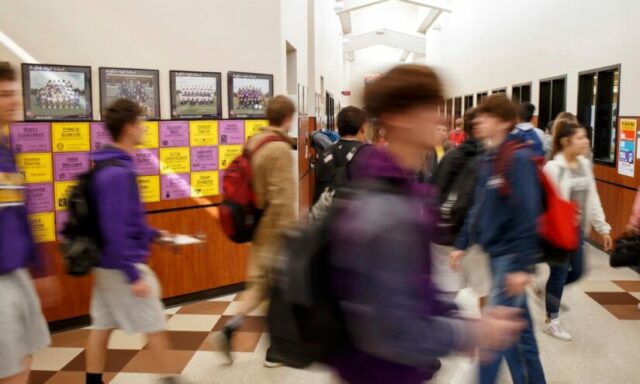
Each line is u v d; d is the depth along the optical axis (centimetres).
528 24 963
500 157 233
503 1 1140
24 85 359
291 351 119
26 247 209
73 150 381
